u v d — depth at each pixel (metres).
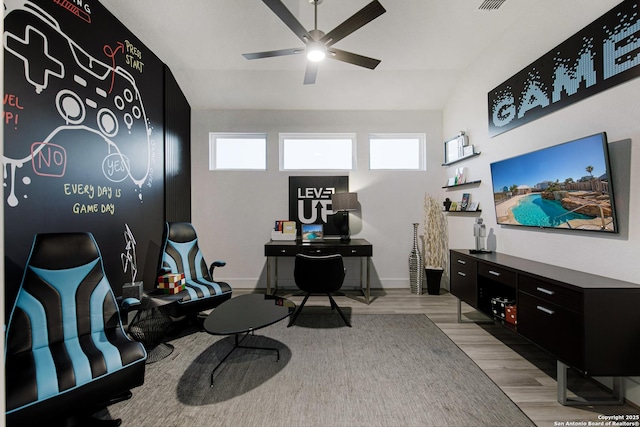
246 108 4.16
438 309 3.33
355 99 4.02
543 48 2.39
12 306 1.70
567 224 2.09
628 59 1.74
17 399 1.24
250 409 1.71
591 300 1.59
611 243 1.85
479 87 3.27
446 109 4.08
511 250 2.75
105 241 2.42
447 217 4.05
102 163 2.39
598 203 1.87
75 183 2.13
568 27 2.17
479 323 2.91
